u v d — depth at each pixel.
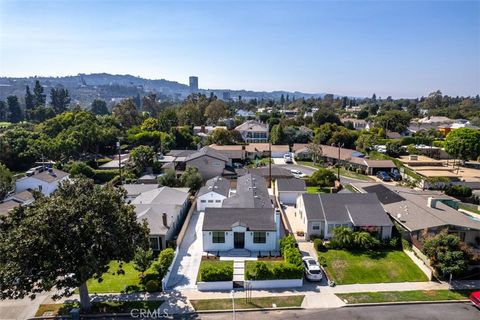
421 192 47.94
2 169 52.12
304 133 105.38
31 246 21.67
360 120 149.00
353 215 37.31
